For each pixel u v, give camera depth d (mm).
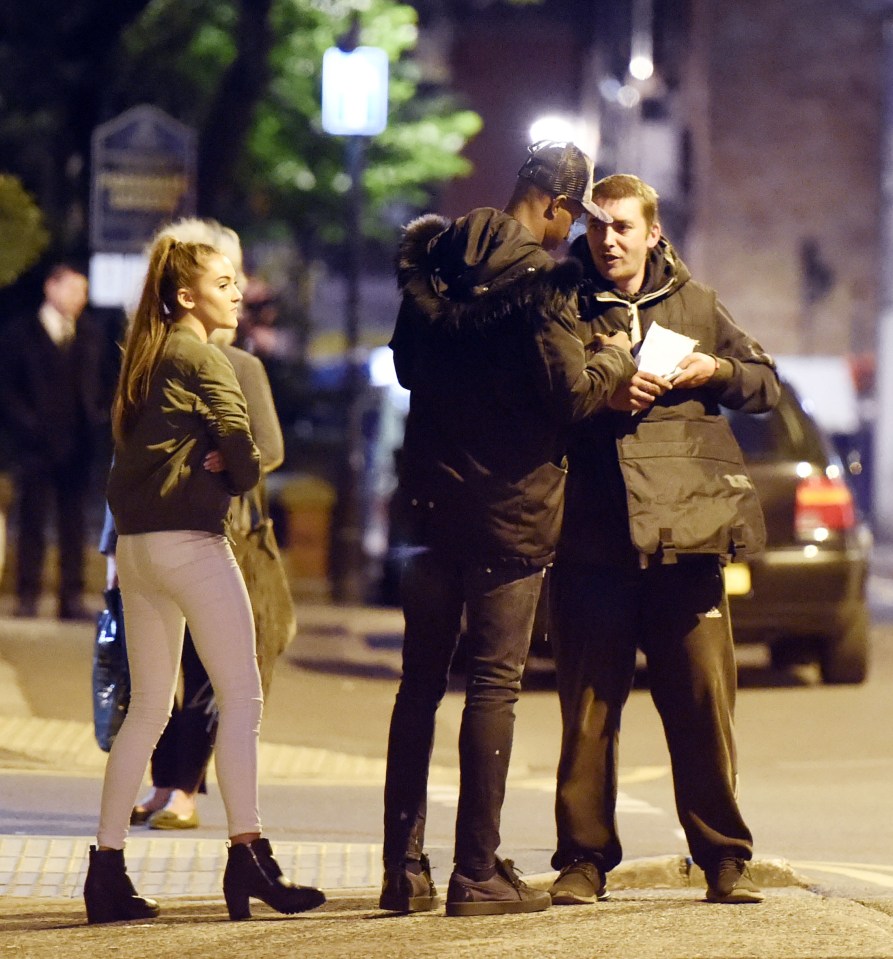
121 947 16406
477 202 135875
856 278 132000
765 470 36562
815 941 16266
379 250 96938
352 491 59750
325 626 48375
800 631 37000
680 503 18031
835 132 132250
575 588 18516
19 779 26672
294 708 35219
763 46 132000
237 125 64500
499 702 17531
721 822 18422
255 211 76562
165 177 47000
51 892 19688
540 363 17047
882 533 115125
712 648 18438
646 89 115000
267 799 26422
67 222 63969
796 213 132250
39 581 46406
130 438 17906
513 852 22156
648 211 18531
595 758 18547
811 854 23094
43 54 64125
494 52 134875
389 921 17359
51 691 34312
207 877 20422
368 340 126688
